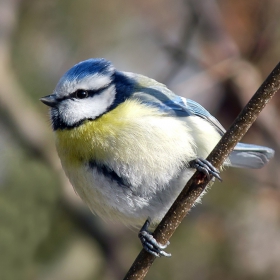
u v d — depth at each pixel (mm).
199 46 11680
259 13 11125
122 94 8445
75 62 12539
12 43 12531
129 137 8062
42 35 12586
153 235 7652
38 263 11578
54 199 11773
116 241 11867
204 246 11000
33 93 12555
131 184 8227
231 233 10812
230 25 11297
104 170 8195
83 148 8219
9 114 12141
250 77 11008
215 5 11523
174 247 11164
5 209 11461
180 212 7531
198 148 8391
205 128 8641
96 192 8375
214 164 7402
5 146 12094
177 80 12094
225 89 11047
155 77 12242
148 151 8070
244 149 9773
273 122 10938
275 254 10562
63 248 11742
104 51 12609
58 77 12562
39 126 12312
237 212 10852
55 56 12609
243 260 10680
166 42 12008
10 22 12336
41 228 11617
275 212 10742
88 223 11805
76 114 8367
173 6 12234
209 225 10953
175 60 12102
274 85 7031
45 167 12008
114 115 8219
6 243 11359
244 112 7215
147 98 8391
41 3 12500
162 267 11133
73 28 12500
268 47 11070
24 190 11656
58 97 8555
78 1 12398
